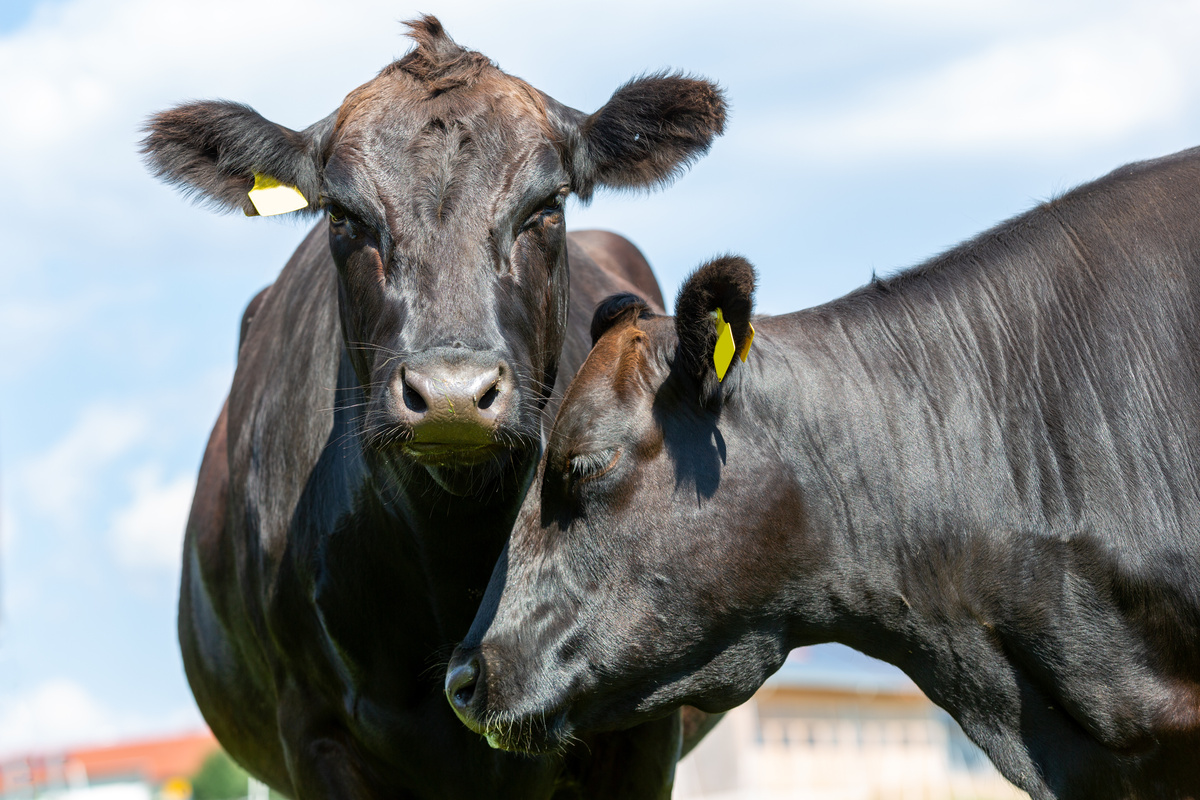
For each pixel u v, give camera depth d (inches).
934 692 234.4
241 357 314.8
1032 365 232.8
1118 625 222.1
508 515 234.1
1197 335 227.1
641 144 245.0
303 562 250.5
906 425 231.0
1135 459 224.8
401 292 212.5
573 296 290.4
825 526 225.9
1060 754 227.3
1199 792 221.6
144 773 2664.9
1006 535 226.4
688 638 218.7
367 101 227.9
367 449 227.0
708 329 209.2
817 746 1567.4
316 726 254.1
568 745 239.1
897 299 241.6
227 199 246.8
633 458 216.5
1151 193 238.5
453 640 241.6
